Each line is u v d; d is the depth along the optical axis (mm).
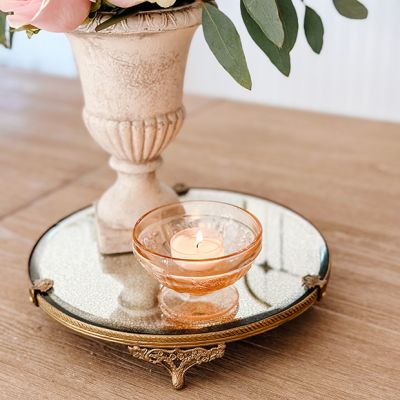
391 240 807
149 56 701
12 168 999
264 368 649
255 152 1025
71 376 649
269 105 1216
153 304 682
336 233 823
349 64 1631
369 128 1097
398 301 717
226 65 642
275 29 606
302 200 893
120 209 777
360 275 754
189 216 732
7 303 732
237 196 862
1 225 858
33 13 616
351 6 673
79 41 701
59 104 1235
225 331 639
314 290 690
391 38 1547
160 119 738
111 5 658
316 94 1713
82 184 951
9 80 1388
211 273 648
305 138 1066
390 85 1603
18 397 629
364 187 917
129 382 643
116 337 644
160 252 712
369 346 666
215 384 637
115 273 733
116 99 722
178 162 1003
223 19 642
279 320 657
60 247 778
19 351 677
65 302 687
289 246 759
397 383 629
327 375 640
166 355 635
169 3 637
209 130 1106
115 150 759
